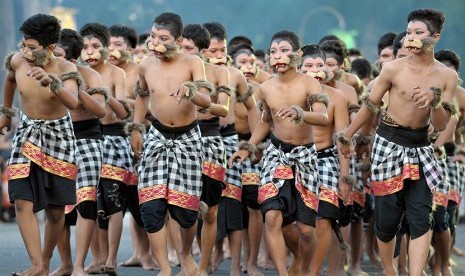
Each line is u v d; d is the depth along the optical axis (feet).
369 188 74.74
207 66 66.95
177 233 68.08
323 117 60.59
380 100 60.18
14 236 103.76
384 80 59.36
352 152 61.82
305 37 372.58
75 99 56.44
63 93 55.83
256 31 377.71
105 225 70.90
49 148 58.75
